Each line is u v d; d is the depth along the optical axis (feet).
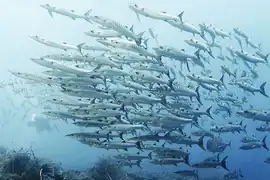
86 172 43.75
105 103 37.37
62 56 38.99
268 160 50.47
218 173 63.26
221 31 51.42
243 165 80.38
